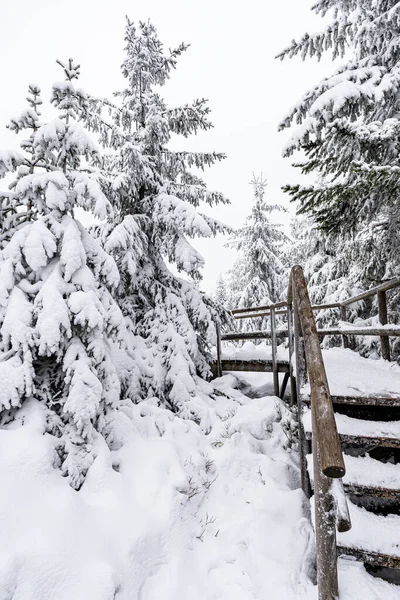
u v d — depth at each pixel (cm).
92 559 240
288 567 254
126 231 570
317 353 232
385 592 213
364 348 784
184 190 694
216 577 256
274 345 578
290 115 597
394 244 596
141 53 707
